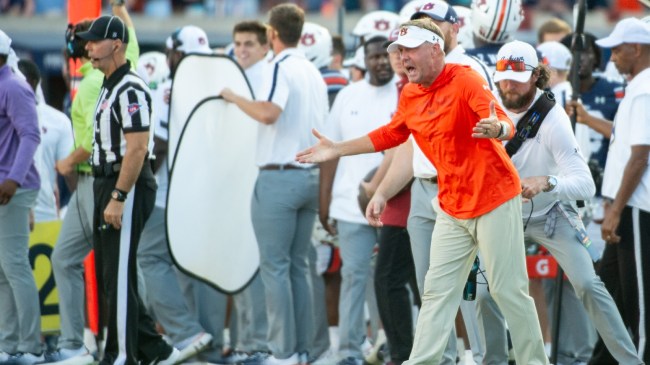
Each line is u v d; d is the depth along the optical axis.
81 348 28.11
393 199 25.59
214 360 29.20
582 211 27.80
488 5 26.25
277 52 28.38
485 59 26.39
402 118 21.55
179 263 28.25
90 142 26.89
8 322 28.44
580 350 27.50
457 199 21.03
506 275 20.92
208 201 28.59
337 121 28.09
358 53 32.16
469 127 20.34
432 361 21.42
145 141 24.66
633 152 24.39
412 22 20.38
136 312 25.16
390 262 25.78
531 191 21.61
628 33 25.09
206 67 28.77
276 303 27.64
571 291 27.44
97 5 28.72
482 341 24.31
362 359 27.64
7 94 27.25
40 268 30.52
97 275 25.67
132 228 25.00
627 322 25.12
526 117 22.78
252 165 28.95
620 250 25.00
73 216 27.58
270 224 27.61
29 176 27.89
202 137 28.50
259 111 27.25
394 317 25.77
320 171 27.75
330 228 28.45
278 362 27.80
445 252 21.45
